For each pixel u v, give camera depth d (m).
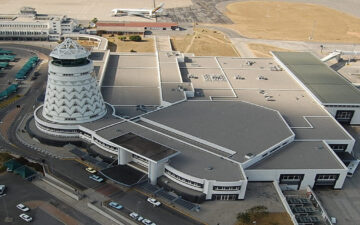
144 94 192.88
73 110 153.12
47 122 156.25
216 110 176.50
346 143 162.50
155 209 122.88
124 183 130.25
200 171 129.88
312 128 170.50
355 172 155.25
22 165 140.00
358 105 187.88
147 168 140.25
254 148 146.25
